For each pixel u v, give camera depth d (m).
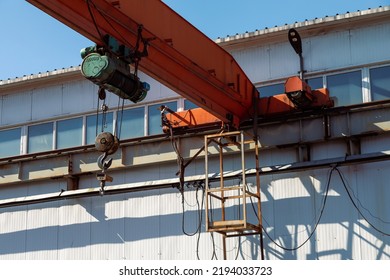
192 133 18.94
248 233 16.92
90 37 13.30
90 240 19.38
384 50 18.16
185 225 18.38
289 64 19.06
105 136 14.09
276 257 17.27
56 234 19.88
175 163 19.25
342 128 17.58
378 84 18.06
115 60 13.05
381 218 16.55
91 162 20.25
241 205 17.89
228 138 17.61
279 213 17.53
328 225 17.00
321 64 18.70
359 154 17.27
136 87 13.36
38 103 22.05
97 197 19.70
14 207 20.78
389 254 16.23
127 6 13.63
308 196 17.38
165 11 14.77
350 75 18.41
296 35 18.41
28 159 21.06
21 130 22.14
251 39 19.39
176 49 15.03
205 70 16.08
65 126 21.53
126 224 19.08
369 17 18.31
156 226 18.70
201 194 18.42
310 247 17.02
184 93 16.11
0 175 21.34
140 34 13.87
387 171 16.80
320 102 17.61
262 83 19.25
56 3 12.58
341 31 18.73
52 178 20.72
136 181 19.58
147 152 19.47
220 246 17.88
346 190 17.05
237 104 17.70
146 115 20.36
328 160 17.23
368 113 17.47
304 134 17.89
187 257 18.12
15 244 20.36
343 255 16.66
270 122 18.28
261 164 18.31
